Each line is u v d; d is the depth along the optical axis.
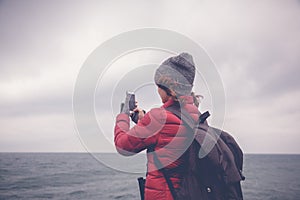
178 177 1.36
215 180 1.38
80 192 23.80
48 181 31.67
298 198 19.42
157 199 1.34
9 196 22.22
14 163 69.44
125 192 23.38
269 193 21.44
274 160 88.69
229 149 1.47
